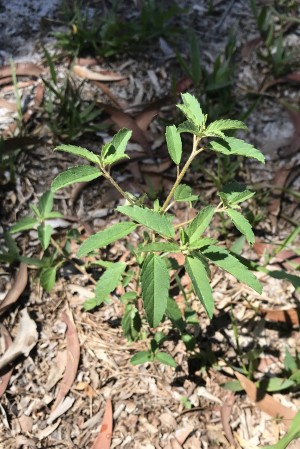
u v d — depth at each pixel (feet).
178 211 1.79
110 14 2.09
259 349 1.40
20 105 1.86
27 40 2.11
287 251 1.72
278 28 2.26
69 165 1.84
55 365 1.47
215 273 1.66
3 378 1.44
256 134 1.98
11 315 1.55
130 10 2.22
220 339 1.54
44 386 1.43
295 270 1.69
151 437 1.37
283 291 1.65
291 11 2.32
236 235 1.75
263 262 1.70
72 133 1.86
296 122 2.01
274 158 1.93
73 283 1.62
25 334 1.50
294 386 1.45
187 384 1.45
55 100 1.95
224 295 1.62
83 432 1.37
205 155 1.89
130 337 1.38
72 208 1.77
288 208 1.85
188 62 2.12
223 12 2.29
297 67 2.15
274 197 1.85
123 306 1.58
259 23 2.19
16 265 1.63
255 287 1.03
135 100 2.01
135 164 1.86
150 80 2.06
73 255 1.67
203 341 1.53
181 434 1.38
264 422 1.41
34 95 1.96
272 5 2.33
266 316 1.58
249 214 1.74
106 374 1.46
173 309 1.30
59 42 2.04
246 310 1.60
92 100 1.98
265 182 1.88
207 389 1.45
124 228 1.08
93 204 1.79
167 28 2.12
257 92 2.06
